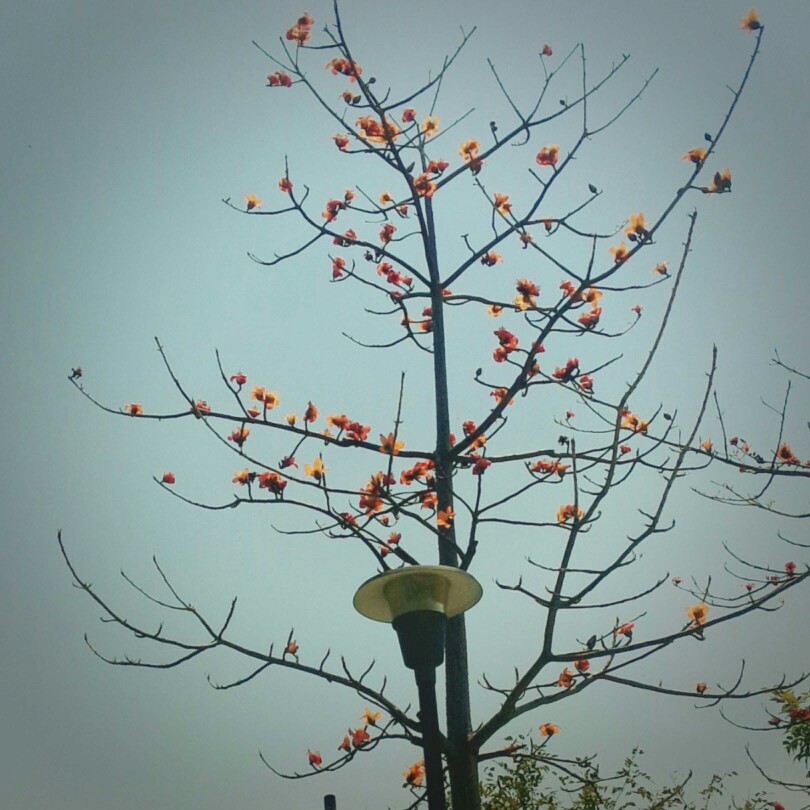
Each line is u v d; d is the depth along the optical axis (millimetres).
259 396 5750
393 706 5023
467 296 6496
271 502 5480
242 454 5578
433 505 6387
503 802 8336
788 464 6023
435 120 6473
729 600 5695
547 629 4852
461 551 5293
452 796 4824
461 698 5148
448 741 4883
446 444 5852
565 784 5656
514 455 5828
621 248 5297
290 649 5254
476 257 6207
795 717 5676
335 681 5020
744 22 5164
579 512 5047
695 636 4852
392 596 4527
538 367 5930
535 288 5543
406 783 5562
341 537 5656
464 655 5320
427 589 4496
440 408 5996
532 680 4863
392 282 6855
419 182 6262
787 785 6621
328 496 5469
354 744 5277
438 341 6281
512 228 5926
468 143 6223
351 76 6184
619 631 5191
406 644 4406
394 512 5504
